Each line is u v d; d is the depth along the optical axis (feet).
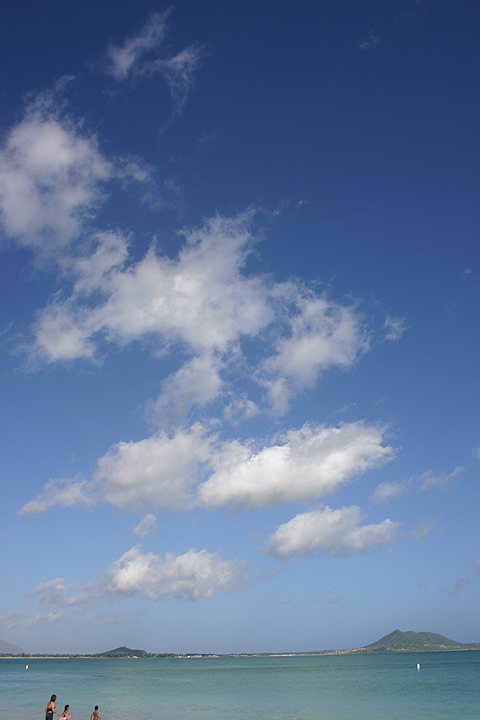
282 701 257.75
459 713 205.46
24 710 215.31
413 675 494.59
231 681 444.14
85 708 225.76
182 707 230.48
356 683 393.70
